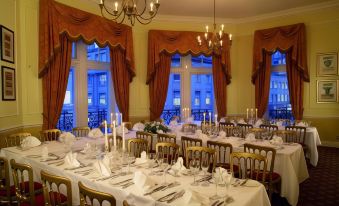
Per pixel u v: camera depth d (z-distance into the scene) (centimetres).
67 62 607
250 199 218
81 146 434
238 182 254
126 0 368
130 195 230
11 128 489
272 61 858
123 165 315
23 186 278
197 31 849
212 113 904
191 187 243
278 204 385
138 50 804
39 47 554
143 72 814
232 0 706
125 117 758
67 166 315
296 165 411
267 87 838
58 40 571
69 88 683
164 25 838
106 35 685
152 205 214
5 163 291
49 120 575
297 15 792
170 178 269
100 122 759
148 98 822
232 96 899
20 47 526
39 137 563
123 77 750
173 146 378
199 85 902
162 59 811
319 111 771
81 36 624
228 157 439
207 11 797
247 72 880
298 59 771
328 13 748
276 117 862
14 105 505
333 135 757
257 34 834
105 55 764
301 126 611
